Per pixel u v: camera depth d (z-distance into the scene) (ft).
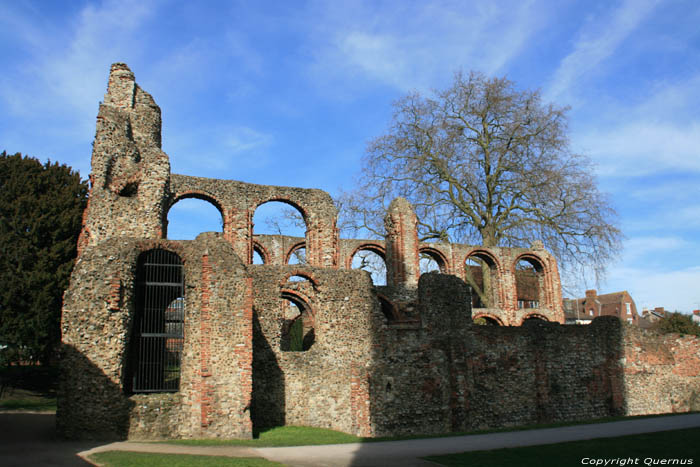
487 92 144.97
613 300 291.99
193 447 56.90
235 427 65.82
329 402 80.12
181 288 73.26
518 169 139.54
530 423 90.58
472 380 87.61
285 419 77.87
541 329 96.07
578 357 98.32
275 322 80.94
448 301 89.66
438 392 84.33
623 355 103.09
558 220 137.39
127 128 92.22
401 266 124.98
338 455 51.83
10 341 96.07
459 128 146.82
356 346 83.25
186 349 67.92
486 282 146.92
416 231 129.08
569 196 135.74
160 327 77.61
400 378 81.56
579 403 96.43
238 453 52.90
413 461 48.21
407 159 147.02
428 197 142.41
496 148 142.61
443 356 86.38
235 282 69.77
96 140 87.45
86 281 65.10
